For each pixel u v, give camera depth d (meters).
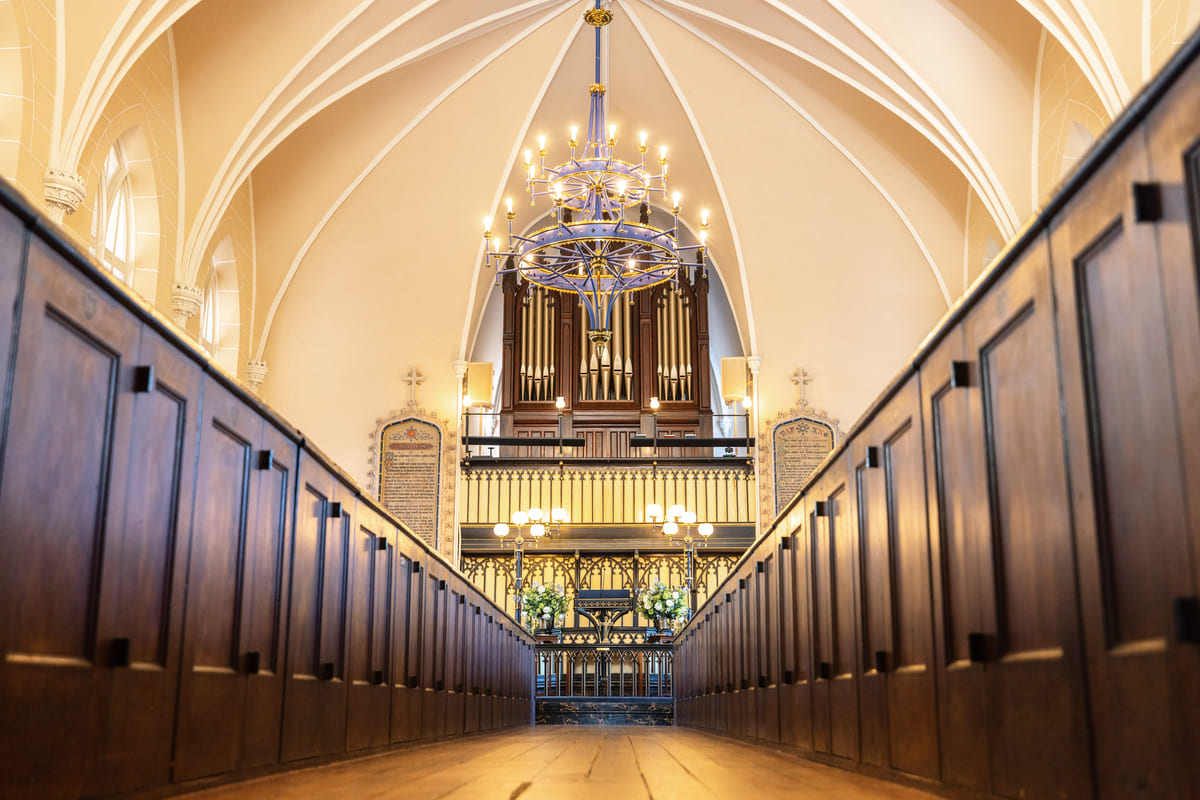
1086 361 1.92
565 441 15.90
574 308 17.39
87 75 10.14
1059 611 2.02
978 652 2.45
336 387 16.62
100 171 11.51
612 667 14.07
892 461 3.34
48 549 2.10
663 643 12.86
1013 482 2.29
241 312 16.00
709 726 8.73
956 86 13.40
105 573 2.34
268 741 3.47
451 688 7.23
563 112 16.22
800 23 13.75
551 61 15.28
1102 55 10.70
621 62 15.48
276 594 3.59
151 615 2.60
